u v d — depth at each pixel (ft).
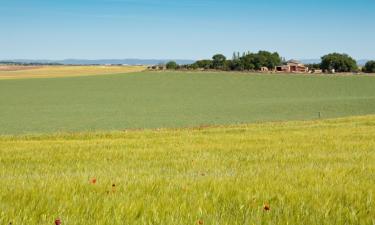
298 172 28.07
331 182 24.25
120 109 234.79
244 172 29.22
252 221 16.10
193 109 233.55
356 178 26.35
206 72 565.12
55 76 534.37
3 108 242.17
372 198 20.15
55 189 21.07
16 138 85.05
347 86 403.95
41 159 42.19
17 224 15.43
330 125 104.01
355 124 107.04
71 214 16.87
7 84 433.07
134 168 34.30
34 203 18.15
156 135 82.02
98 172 30.83
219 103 272.10
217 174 27.89
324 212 17.71
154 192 21.16
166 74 536.42
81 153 46.91
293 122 123.34
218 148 51.37
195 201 18.94
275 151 47.75
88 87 404.98
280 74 526.98
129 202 18.35
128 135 84.17
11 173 32.35
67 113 213.25
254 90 378.53
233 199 19.74
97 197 19.60
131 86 415.44
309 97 315.17
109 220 15.98
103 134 88.02
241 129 94.32
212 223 15.80
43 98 307.99
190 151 48.42
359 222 16.55
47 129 147.23
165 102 281.54
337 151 47.98
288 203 19.15
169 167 34.91
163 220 16.20
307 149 50.03
